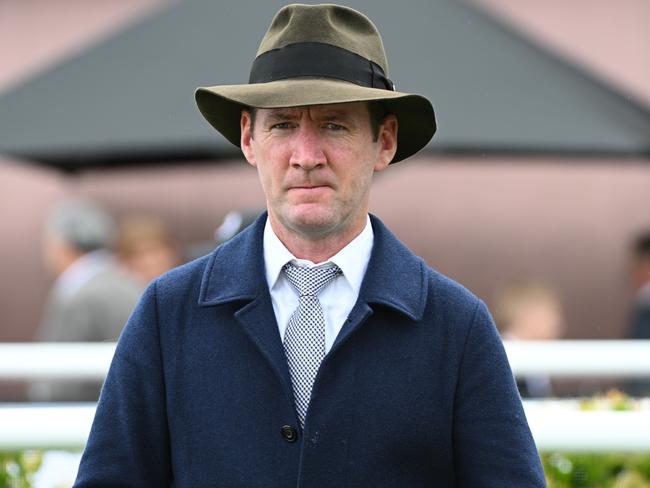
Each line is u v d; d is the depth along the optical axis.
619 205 18.86
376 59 5.54
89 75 14.47
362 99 5.08
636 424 6.47
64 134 13.95
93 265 13.41
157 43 14.55
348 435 5.23
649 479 8.37
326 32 5.40
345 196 5.25
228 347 5.38
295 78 5.36
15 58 18.70
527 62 14.28
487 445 5.29
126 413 5.37
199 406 5.33
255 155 5.42
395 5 14.66
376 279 5.43
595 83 14.37
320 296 5.43
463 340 5.40
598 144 13.83
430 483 5.30
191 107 13.84
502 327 14.53
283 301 5.46
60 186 19.28
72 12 18.73
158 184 18.95
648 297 15.24
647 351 9.16
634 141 13.91
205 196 18.86
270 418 5.26
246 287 5.42
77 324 13.15
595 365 9.09
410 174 19.12
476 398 5.35
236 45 14.27
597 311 18.80
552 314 14.48
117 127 13.83
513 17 18.44
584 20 18.36
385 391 5.27
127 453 5.33
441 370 5.36
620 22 18.31
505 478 5.24
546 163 16.44
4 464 8.20
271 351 5.30
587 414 6.59
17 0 18.77
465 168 19.03
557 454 8.38
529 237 18.95
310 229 5.26
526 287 14.56
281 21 5.53
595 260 18.84
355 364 5.30
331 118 5.23
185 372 5.39
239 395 5.30
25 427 6.36
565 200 18.97
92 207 14.48
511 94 13.94
